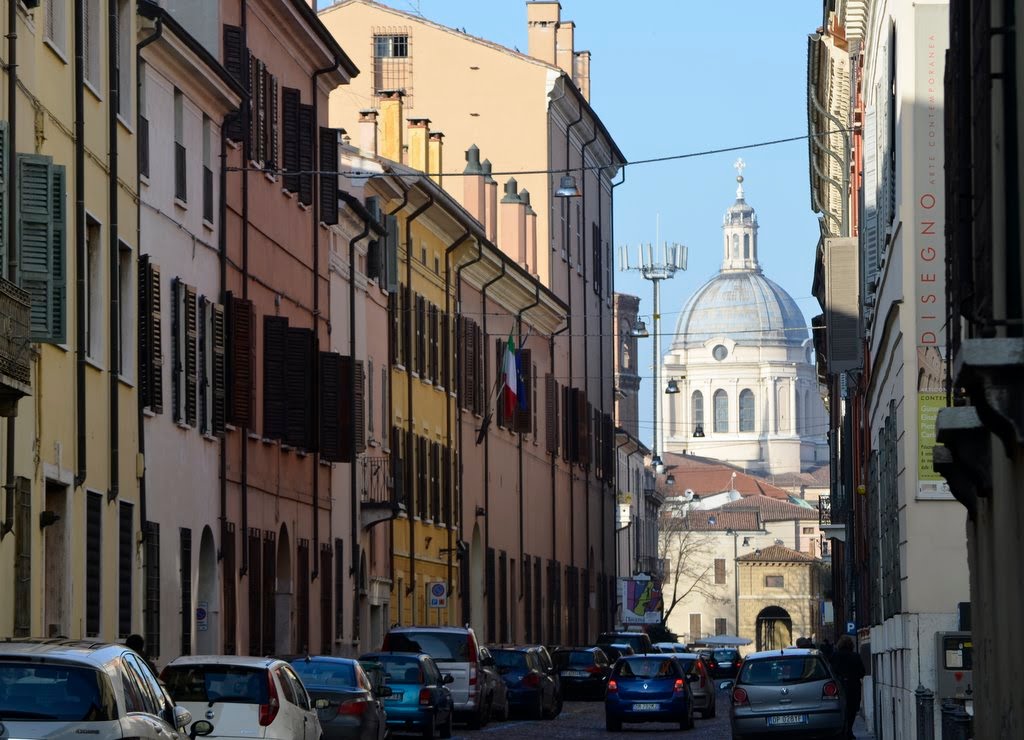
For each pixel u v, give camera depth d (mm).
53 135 36750
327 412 60219
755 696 47344
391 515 69188
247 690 30859
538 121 101188
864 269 48156
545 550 102062
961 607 35188
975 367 15305
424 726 49406
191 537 48594
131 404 43250
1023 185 15383
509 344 88250
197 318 49375
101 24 40875
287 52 60188
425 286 79688
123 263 43344
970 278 17422
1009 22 16047
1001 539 17406
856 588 66312
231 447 52844
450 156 101125
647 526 177625
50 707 19031
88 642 20828
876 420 47844
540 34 115375
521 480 96312
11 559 33750
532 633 98250
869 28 45656
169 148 47281
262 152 56562
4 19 33156
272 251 57750
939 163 36531
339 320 66062
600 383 118500
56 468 36812
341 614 65750
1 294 28172
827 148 66688
